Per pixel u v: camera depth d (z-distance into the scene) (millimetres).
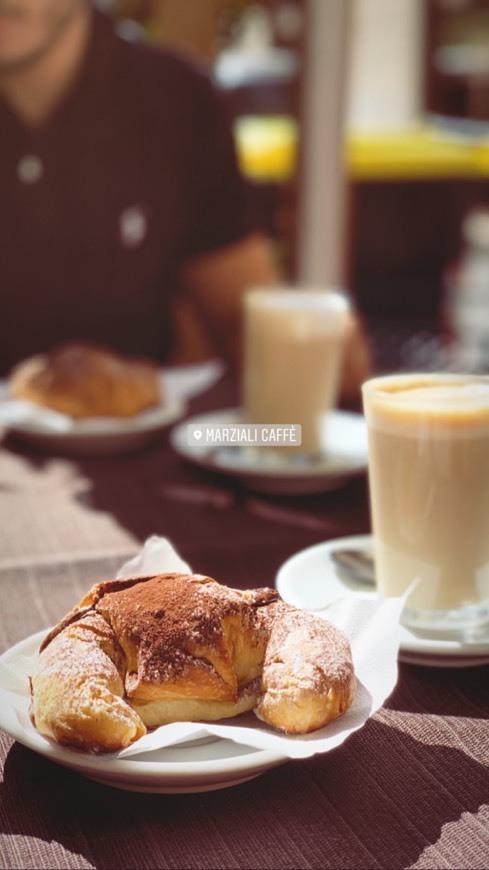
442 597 646
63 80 1432
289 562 688
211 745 512
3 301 1472
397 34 2646
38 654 544
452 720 570
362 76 2682
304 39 1949
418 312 2537
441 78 2664
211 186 1508
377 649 561
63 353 981
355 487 875
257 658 539
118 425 918
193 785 485
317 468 847
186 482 873
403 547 648
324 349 881
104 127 1448
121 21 2033
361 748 550
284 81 2059
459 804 498
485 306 2301
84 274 1479
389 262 2604
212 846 462
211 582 554
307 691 499
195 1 2068
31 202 1444
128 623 526
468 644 602
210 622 524
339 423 973
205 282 1472
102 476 880
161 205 1481
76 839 468
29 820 483
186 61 1520
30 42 1391
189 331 1532
